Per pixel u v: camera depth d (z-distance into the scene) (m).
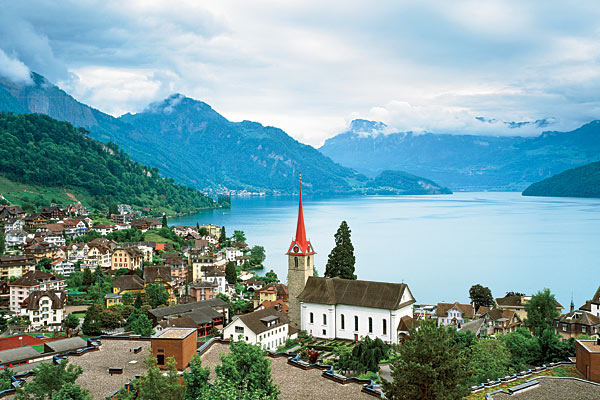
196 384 57.41
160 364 69.81
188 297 189.12
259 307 175.25
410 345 58.81
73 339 118.00
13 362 107.00
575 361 82.56
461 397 56.12
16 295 185.88
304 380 66.62
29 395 62.28
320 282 135.88
